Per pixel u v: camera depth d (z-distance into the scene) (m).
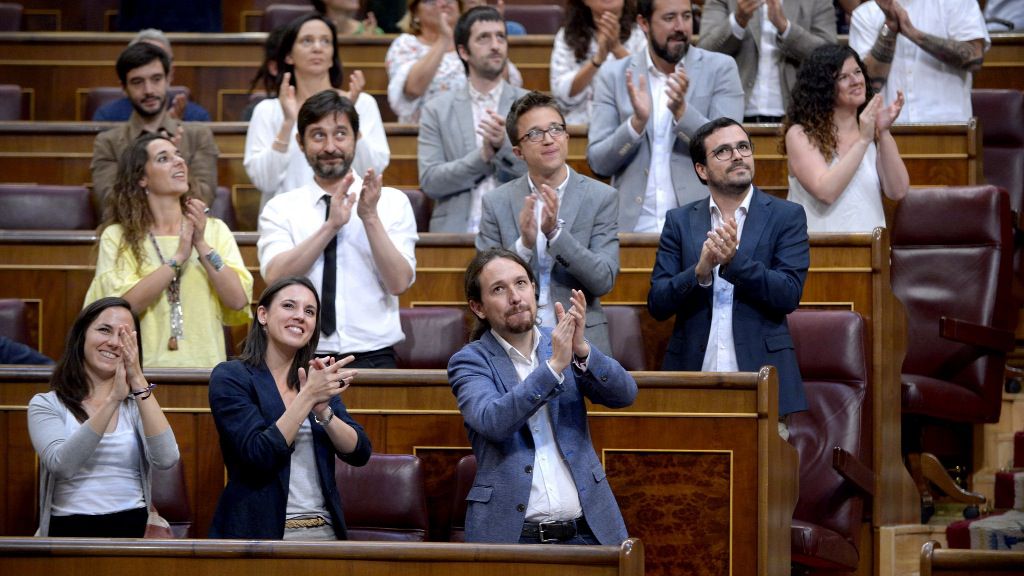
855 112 12.74
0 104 18.48
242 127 16.34
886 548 11.59
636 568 7.48
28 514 10.73
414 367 12.20
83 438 9.35
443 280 12.98
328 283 11.41
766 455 9.70
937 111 15.48
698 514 9.81
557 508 8.77
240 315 11.98
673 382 9.86
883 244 11.92
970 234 13.20
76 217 15.18
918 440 13.09
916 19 15.76
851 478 10.88
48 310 13.62
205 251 11.59
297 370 9.58
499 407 8.51
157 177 12.00
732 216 11.16
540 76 18.55
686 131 12.79
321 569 7.81
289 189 13.55
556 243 10.62
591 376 8.84
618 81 13.74
